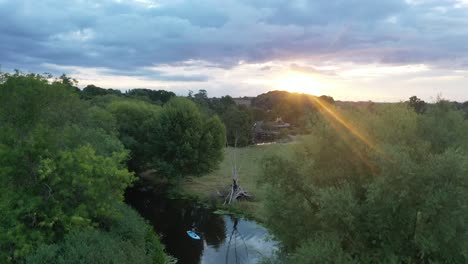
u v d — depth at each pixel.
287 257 20.20
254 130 83.75
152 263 22.16
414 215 15.66
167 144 48.06
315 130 20.25
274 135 86.81
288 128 98.50
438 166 15.30
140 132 52.38
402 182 15.54
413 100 22.55
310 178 20.17
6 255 16.45
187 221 37.69
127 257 18.89
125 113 53.84
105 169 20.73
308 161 20.34
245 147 74.12
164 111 50.91
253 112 111.75
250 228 35.69
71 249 16.97
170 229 35.38
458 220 14.72
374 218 16.39
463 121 19.47
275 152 22.14
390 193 15.83
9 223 17.19
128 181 22.11
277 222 21.00
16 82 26.20
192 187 49.50
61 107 30.16
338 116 20.08
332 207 16.45
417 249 16.39
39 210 18.55
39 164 19.17
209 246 31.44
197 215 39.53
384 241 16.48
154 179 53.62
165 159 49.06
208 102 129.62
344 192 17.11
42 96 27.12
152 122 51.06
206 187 49.25
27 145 19.23
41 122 25.36
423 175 15.55
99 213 20.45
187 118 49.41
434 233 15.28
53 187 19.44
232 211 40.31
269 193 21.47
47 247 16.84
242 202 42.38
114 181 21.56
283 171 21.11
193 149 47.94
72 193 19.86
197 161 48.34
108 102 69.44
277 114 119.06
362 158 18.39
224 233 34.53
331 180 19.41
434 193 15.10
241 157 63.94
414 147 17.62
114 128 44.22
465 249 15.00
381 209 16.06
